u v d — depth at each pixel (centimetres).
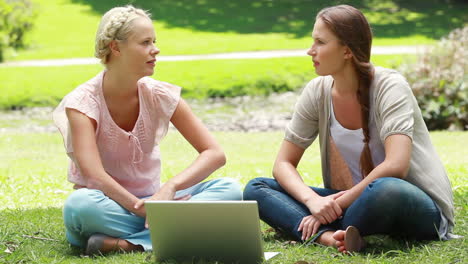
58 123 500
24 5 2808
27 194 823
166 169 1051
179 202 429
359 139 496
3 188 865
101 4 3459
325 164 519
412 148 480
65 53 2581
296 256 442
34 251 479
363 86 483
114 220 473
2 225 576
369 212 451
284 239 502
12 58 2528
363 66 478
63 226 579
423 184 475
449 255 436
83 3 3475
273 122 1650
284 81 1967
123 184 511
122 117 503
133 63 480
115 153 500
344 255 439
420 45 2367
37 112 1850
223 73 2041
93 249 468
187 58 2327
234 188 499
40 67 2259
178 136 1453
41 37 2895
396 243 477
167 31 2962
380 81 484
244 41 2609
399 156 462
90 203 466
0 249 481
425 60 1589
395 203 449
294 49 2416
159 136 511
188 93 1941
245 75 2012
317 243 470
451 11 3178
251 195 504
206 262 440
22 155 1254
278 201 494
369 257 435
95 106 489
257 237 423
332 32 477
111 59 487
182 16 3238
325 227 473
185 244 442
